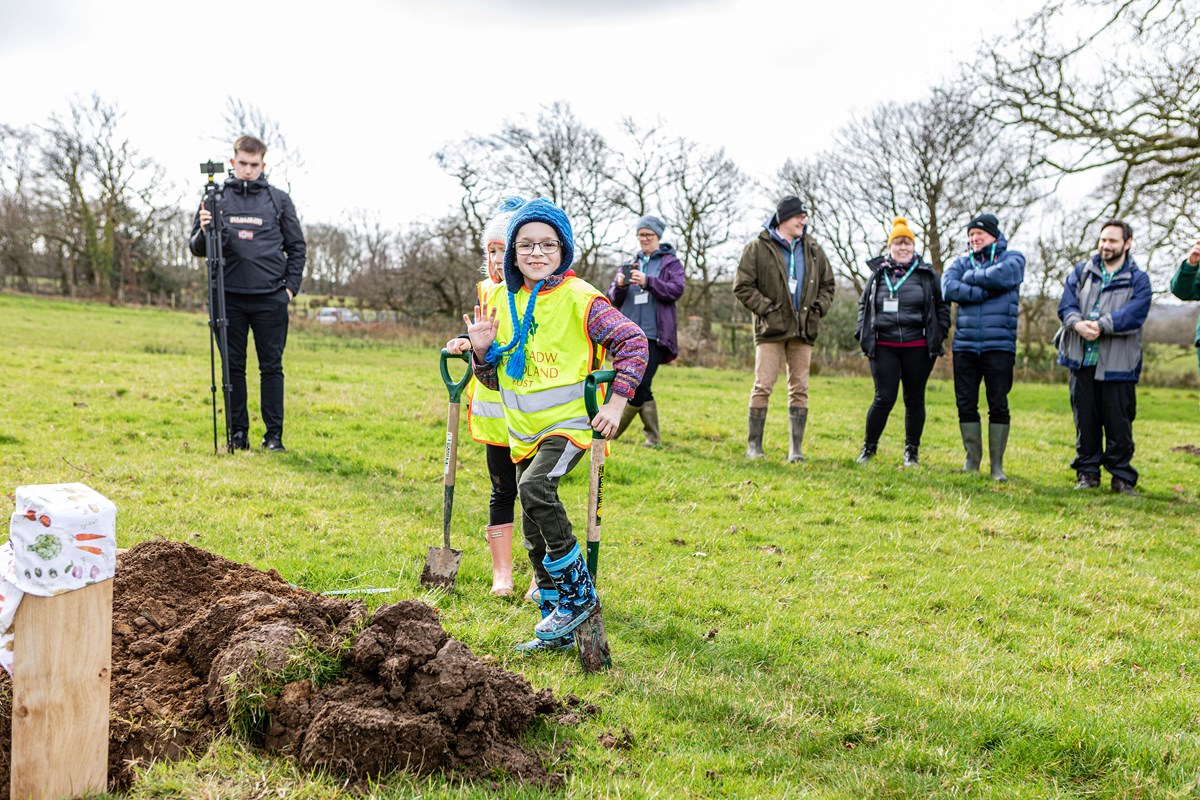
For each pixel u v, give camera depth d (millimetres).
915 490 7770
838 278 30141
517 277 3859
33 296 39281
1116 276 8086
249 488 6355
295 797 2516
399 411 10047
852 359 25812
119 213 42125
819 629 4441
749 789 2822
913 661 4094
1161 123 16797
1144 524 7109
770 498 7238
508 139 31125
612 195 31422
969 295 8414
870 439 9023
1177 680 4066
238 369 7734
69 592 2320
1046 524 6934
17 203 43469
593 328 3725
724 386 17766
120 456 7160
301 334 27828
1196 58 15586
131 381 11195
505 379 3895
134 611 3270
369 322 32875
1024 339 28109
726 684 3656
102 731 2418
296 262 7789
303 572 4566
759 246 8578
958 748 3221
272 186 7766
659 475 7777
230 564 3631
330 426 9016
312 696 2855
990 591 5246
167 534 5105
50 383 10547
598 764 2906
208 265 7520
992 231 8414
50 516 2273
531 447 3846
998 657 4246
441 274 32344
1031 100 17422
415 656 2938
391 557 4965
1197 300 7887
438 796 2586
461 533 5613
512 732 3004
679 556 5602
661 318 8898
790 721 3326
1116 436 8312
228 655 2893
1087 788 2996
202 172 7469
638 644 4086
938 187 26406
